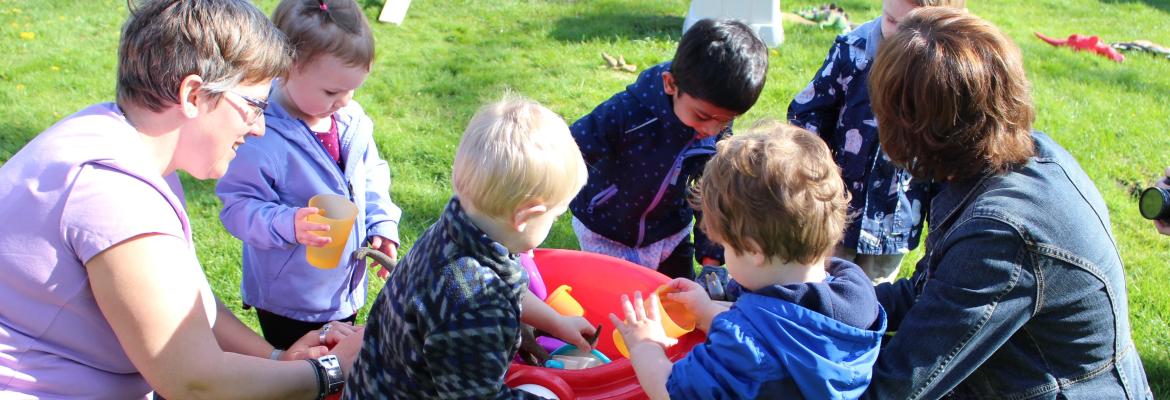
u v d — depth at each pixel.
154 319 1.49
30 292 1.48
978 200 1.48
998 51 1.45
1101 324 1.50
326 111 2.11
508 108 1.54
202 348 1.57
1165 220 1.92
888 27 2.43
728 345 1.44
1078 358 1.52
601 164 2.52
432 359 1.46
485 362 1.45
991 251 1.41
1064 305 1.46
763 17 6.56
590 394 1.73
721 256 2.66
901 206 2.67
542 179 1.46
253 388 1.65
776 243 1.45
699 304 1.97
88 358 1.56
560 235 3.83
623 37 6.52
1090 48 7.18
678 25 6.94
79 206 1.45
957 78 1.42
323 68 2.00
